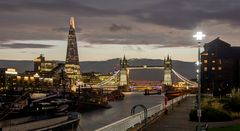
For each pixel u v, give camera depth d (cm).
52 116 7894
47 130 6719
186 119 5031
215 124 4553
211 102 6788
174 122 4628
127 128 3244
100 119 14700
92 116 15888
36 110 9669
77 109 16538
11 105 9506
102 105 19800
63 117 7794
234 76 19675
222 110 5419
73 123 8006
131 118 3438
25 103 11462
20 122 6631
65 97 17762
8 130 5947
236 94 6500
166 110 5903
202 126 3559
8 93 19438
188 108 7281
